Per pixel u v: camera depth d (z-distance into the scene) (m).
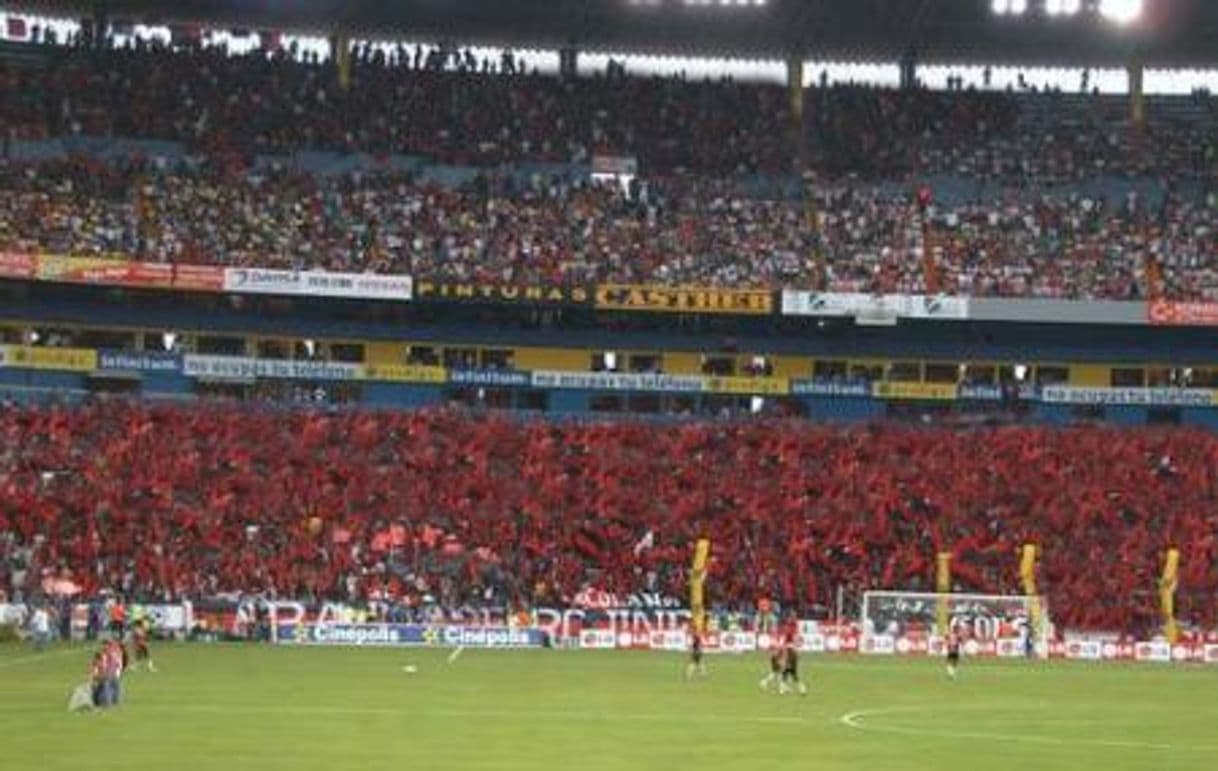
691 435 94.81
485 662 69.19
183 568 80.62
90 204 95.44
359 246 96.81
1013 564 86.19
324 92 108.00
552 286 95.44
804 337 103.44
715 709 51.22
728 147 108.56
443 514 87.19
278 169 101.69
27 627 74.94
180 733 42.09
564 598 82.38
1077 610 83.12
